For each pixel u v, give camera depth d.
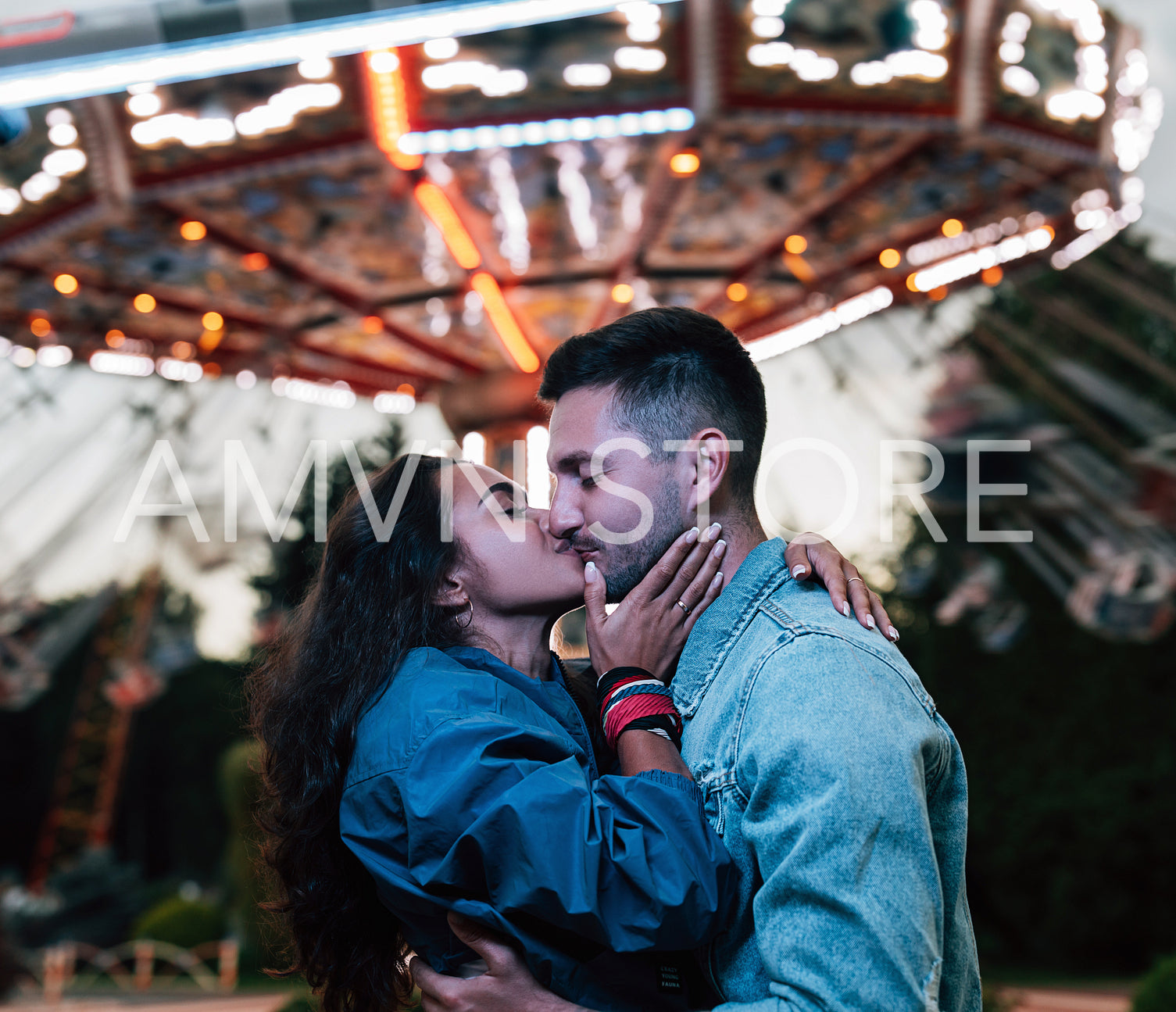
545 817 1.25
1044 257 7.11
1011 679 14.06
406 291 6.99
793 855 1.14
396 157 4.61
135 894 18.09
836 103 4.51
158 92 4.15
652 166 5.19
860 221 6.30
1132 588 8.20
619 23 3.98
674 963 1.36
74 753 22.64
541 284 6.87
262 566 10.88
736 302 7.63
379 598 1.59
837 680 1.23
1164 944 12.74
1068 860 13.24
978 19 4.22
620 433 1.51
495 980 1.31
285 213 5.57
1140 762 13.38
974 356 9.45
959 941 1.37
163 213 5.44
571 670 1.94
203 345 7.82
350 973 1.54
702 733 1.37
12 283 6.44
